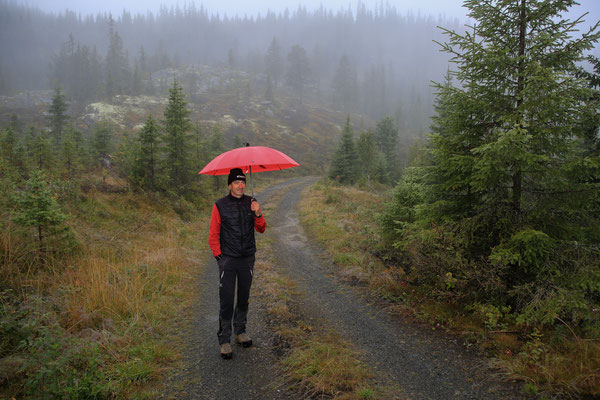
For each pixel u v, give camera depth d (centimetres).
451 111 467
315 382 284
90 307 413
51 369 248
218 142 3347
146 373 295
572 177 405
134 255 717
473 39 426
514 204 434
